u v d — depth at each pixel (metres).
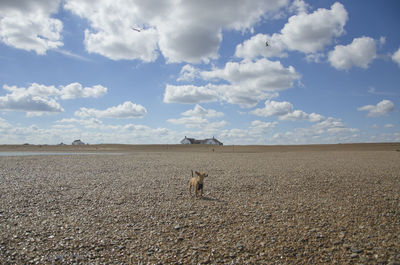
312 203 10.69
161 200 11.59
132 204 10.90
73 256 6.16
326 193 12.55
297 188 13.81
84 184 15.52
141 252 6.41
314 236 7.16
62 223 8.47
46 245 6.75
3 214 9.38
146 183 15.98
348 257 5.97
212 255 6.23
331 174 18.22
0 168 23.55
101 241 7.02
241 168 23.58
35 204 10.83
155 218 8.98
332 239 6.95
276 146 114.25
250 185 14.84
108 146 122.62
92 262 5.91
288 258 6.02
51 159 35.47
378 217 8.68
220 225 8.23
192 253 6.33
